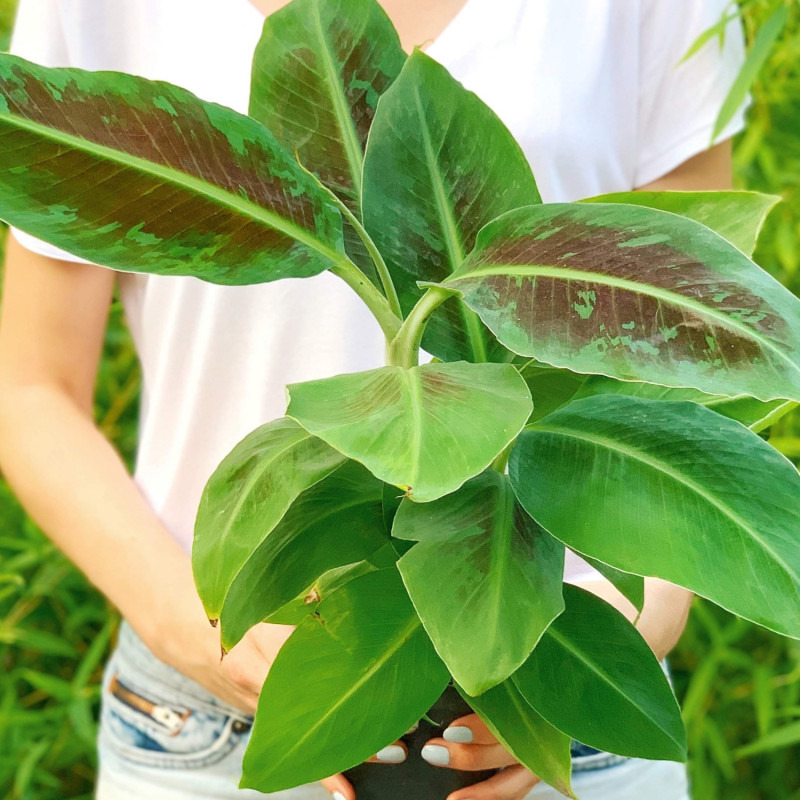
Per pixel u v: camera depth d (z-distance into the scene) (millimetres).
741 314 494
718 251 507
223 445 864
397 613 595
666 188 913
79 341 895
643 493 529
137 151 525
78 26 843
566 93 823
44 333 878
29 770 1331
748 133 1260
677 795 903
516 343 514
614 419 557
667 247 514
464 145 600
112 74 524
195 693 843
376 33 629
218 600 532
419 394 506
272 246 560
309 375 842
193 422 863
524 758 584
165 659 796
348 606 593
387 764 648
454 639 518
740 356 488
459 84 598
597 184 861
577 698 580
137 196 527
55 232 520
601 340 504
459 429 483
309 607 627
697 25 873
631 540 519
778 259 1348
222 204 543
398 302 599
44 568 1414
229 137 548
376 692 590
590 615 592
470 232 604
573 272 521
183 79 825
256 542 527
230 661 719
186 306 847
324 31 626
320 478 539
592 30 831
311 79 626
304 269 572
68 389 897
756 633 1416
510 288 530
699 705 1347
